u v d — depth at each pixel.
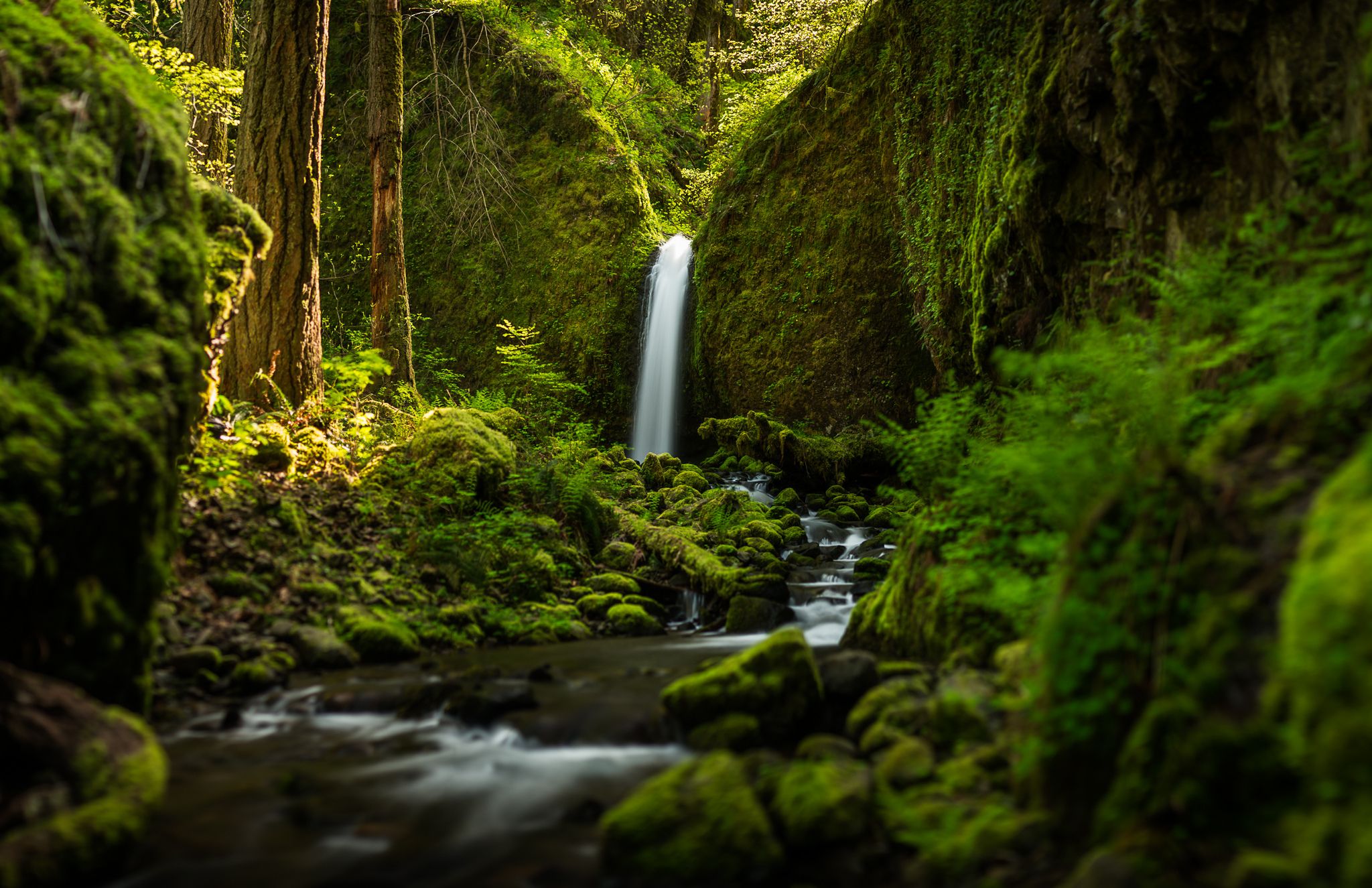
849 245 15.23
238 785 3.71
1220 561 2.67
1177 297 4.83
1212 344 4.59
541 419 16.11
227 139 14.11
